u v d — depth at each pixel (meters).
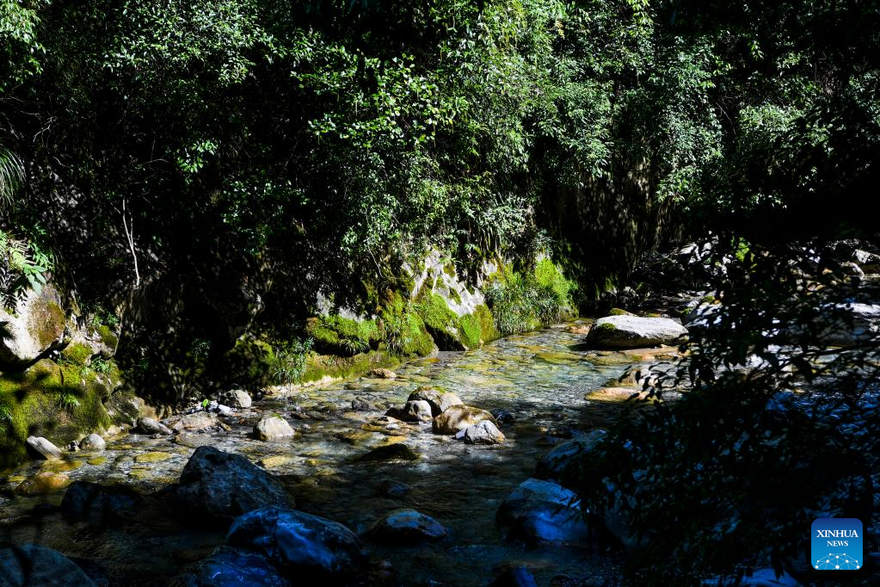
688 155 13.65
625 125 14.28
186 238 7.89
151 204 7.54
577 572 3.85
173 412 7.37
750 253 2.24
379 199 8.73
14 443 5.87
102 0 6.83
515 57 10.38
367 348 9.54
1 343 5.87
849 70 2.39
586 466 2.29
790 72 13.97
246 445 6.39
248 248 7.74
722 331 2.04
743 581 3.01
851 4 2.32
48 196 6.72
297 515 3.99
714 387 2.08
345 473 5.61
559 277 13.79
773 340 1.89
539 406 7.69
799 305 1.93
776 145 2.43
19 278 5.95
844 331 1.87
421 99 8.50
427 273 11.02
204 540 4.39
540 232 13.23
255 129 8.39
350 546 3.93
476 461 5.88
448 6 7.95
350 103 7.85
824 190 2.21
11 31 5.42
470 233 11.94
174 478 5.52
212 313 7.92
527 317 12.70
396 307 10.26
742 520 2.07
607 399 7.91
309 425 7.06
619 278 15.61
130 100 7.05
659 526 2.23
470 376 9.24
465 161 11.13
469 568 3.97
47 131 6.82
